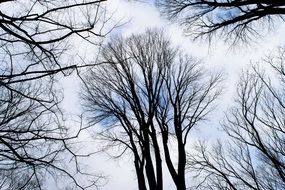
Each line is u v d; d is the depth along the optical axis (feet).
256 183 27.50
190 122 38.11
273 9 30.78
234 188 28.73
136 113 38.27
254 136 27.94
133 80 39.96
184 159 34.50
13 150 11.85
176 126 37.06
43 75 11.48
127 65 39.06
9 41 11.59
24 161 12.26
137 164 36.86
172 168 35.04
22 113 13.87
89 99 39.17
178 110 39.52
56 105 13.20
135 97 38.34
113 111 39.17
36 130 12.59
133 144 37.99
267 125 28.50
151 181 34.12
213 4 34.50
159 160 35.63
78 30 11.78
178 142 35.83
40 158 12.64
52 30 12.22
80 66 12.04
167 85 39.04
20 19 11.05
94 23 11.91
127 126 38.65
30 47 11.94
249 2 31.17
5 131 12.01
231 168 29.66
